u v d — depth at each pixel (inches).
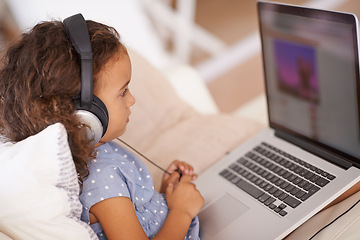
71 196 28.6
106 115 29.6
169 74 63.1
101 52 29.6
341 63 34.7
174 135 50.9
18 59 29.7
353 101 34.6
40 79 28.5
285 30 39.0
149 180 36.5
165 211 36.5
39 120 28.6
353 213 33.9
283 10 38.5
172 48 104.4
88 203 30.8
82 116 28.5
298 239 35.1
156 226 35.3
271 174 39.2
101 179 31.4
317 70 37.1
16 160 26.7
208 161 46.8
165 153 48.3
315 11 35.4
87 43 28.4
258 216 35.8
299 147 41.0
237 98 85.5
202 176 42.8
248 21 103.9
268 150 42.3
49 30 29.6
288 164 39.5
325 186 35.5
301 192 35.9
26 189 27.0
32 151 26.6
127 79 31.4
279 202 36.1
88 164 31.8
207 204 39.3
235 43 99.7
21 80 29.2
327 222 35.3
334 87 36.0
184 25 108.6
